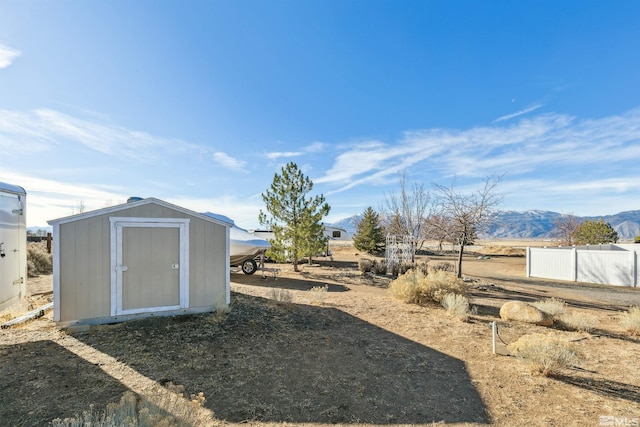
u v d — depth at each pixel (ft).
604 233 88.89
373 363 15.52
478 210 45.78
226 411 10.92
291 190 52.03
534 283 47.24
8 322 18.97
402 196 65.77
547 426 10.44
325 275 48.16
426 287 29.07
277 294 28.48
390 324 22.31
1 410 10.41
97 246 20.02
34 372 13.24
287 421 10.47
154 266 21.47
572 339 19.99
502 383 13.58
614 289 42.45
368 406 11.55
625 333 21.45
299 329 20.54
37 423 9.77
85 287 19.65
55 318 18.99
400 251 62.03
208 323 20.58
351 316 24.12
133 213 20.93
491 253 110.73
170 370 13.94
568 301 34.19
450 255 103.09
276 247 51.52
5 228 19.63
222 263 23.71
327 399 11.97
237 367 14.55
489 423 10.60
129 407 9.27
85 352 15.56
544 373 14.37
